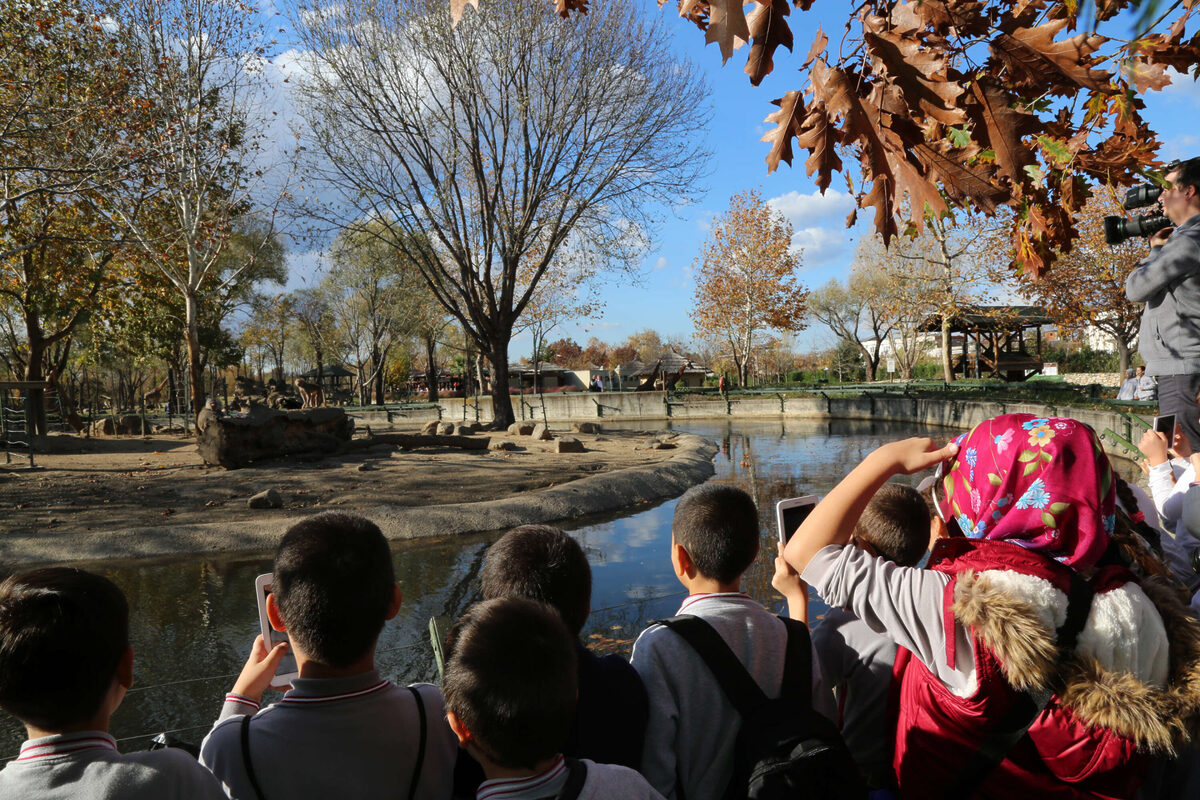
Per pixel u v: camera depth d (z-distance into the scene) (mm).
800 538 1790
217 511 11023
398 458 16719
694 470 15594
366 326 64625
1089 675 1441
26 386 16859
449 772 1948
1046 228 2824
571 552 2053
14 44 14969
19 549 9031
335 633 1776
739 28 1485
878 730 2225
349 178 22703
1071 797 1542
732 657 1934
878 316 65000
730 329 49812
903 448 1764
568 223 24969
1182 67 2203
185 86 21812
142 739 4180
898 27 1911
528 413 38906
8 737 4598
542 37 23328
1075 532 1564
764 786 1714
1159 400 3115
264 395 26094
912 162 1959
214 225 25359
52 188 15188
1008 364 45062
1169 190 2871
